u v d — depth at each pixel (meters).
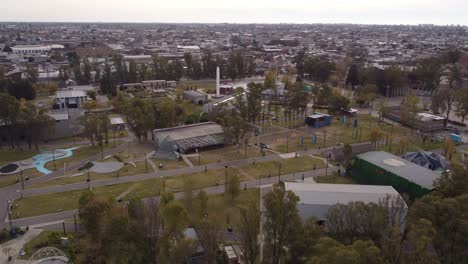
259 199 92.31
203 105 196.38
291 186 85.75
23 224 81.06
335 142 139.25
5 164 116.94
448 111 168.88
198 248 66.62
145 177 106.69
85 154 126.69
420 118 157.62
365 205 68.06
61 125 146.38
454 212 61.09
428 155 111.00
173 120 150.50
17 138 132.50
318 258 50.16
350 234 65.75
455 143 137.50
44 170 112.12
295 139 143.12
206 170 111.81
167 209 63.97
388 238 57.34
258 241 70.38
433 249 58.03
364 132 152.75
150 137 146.12
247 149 131.62
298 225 62.88
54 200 92.06
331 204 77.12
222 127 140.75
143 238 65.44
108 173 109.38
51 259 65.88
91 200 71.81
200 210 78.31
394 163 101.38
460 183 75.56
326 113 186.25
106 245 63.56
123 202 89.75
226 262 68.00
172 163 117.81
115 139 143.50
